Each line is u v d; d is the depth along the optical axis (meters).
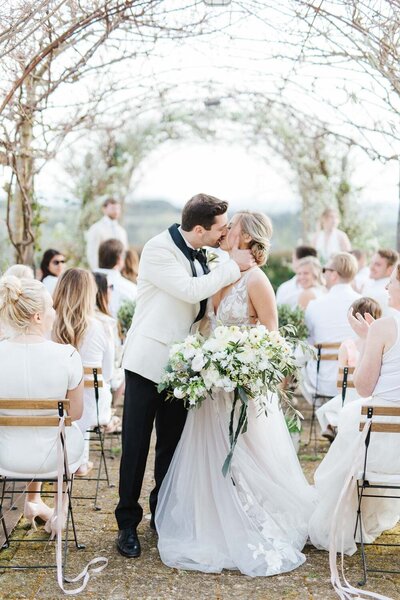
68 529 3.56
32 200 6.43
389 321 3.25
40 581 3.11
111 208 8.94
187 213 3.35
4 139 5.19
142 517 3.74
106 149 9.50
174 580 3.13
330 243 8.69
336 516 3.15
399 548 3.51
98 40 4.54
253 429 3.48
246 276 3.43
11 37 3.71
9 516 3.77
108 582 3.10
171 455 3.63
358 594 3.00
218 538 3.35
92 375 4.12
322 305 5.39
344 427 3.49
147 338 3.36
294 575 3.19
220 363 3.11
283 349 3.19
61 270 6.43
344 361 4.36
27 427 3.21
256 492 3.43
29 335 3.21
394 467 3.21
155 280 3.33
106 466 4.48
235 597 2.98
